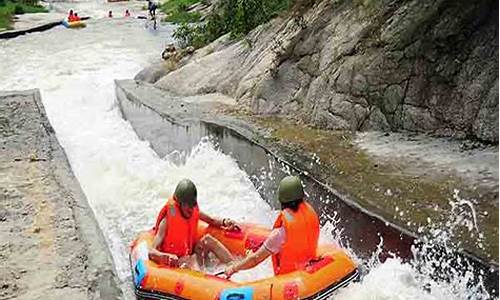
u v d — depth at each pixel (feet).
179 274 24.85
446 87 37.52
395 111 39.29
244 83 51.65
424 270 25.09
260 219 34.68
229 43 65.57
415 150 35.19
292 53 47.80
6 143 45.29
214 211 35.88
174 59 69.36
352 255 29.12
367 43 41.88
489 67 35.60
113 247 31.48
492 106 34.47
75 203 33.40
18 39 103.19
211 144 43.21
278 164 35.58
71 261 27.04
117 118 59.77
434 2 38.73
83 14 146.51
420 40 38.86
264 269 27.17
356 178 32.01
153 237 27.68
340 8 47.14
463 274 23.61
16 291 24.85
